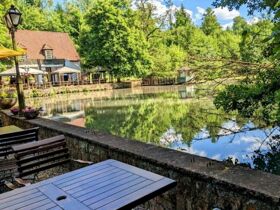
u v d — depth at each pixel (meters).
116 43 33.47
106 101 19.44
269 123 4.28
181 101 14.65
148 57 33.56
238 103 4.00
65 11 52.47
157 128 8.34
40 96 25.59
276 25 2.01
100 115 12.64
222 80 4.37
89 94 27.50
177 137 6.76
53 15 46.88
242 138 5.80
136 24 35.34
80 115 13.00
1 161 3.82
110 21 33.03
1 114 9.02
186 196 2.70
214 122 6.62
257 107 4.02
